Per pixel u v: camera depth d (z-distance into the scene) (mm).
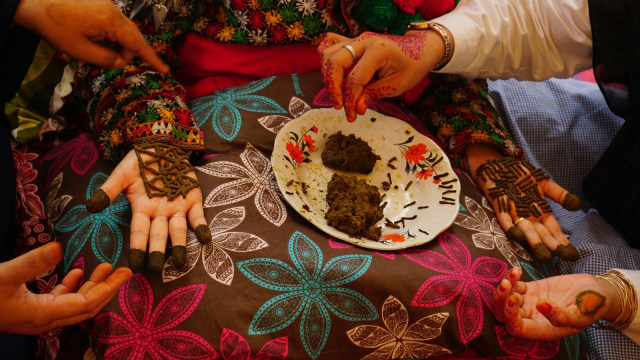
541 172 1297
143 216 974
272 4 1278
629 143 1315
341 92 1119
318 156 1252
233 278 985
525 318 1062
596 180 1423
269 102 1307
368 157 1228
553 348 1107
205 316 951
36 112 1459
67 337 1109
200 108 1304
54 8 914
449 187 1187
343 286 1012
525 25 1338
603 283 1090
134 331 933
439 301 1041
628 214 1338
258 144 1225
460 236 1157
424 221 1152
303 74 1386
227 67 1383
